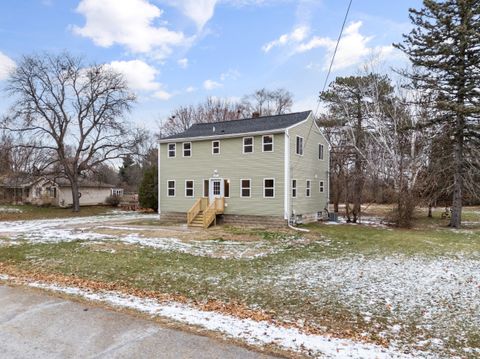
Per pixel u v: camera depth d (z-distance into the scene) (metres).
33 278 8.13
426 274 9.19
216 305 6.50
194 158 21.98
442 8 19.36
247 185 20.09
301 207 20.88
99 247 12.50
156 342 4.28
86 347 4.11
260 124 21.69
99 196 41.84
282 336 4.78
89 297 6.42
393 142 23.30
